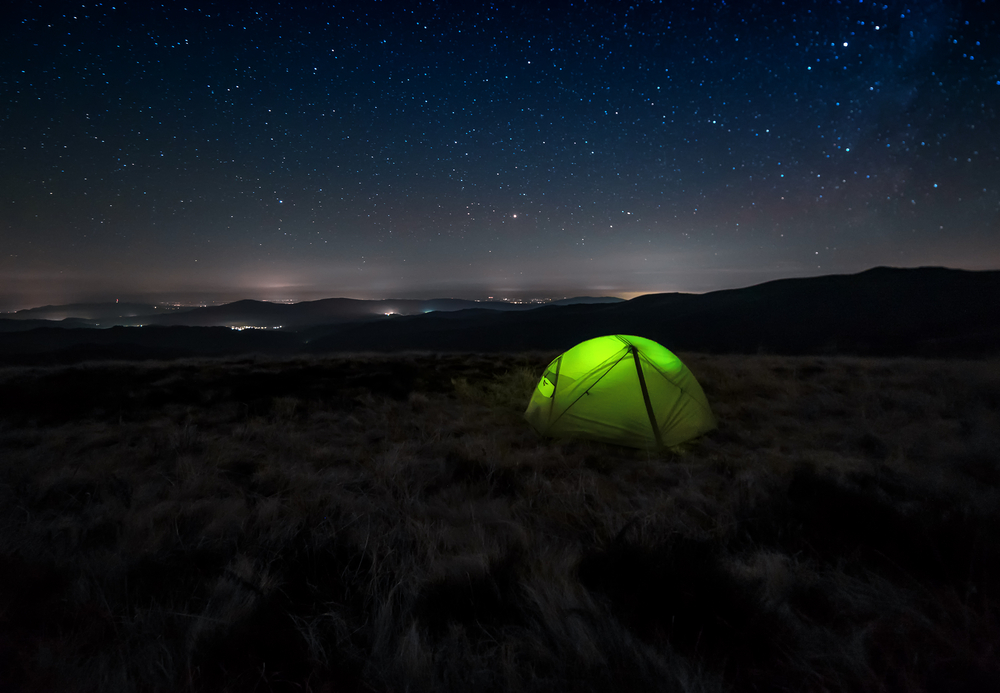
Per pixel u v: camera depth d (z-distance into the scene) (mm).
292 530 3242
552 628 2117
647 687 1777
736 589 2320
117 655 2051
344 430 6758
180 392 9008
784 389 8352
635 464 5094
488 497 4070
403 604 2414
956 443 4910
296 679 1896
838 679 1827
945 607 2180
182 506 3754
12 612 2285
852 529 2988
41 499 3965
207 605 2348
